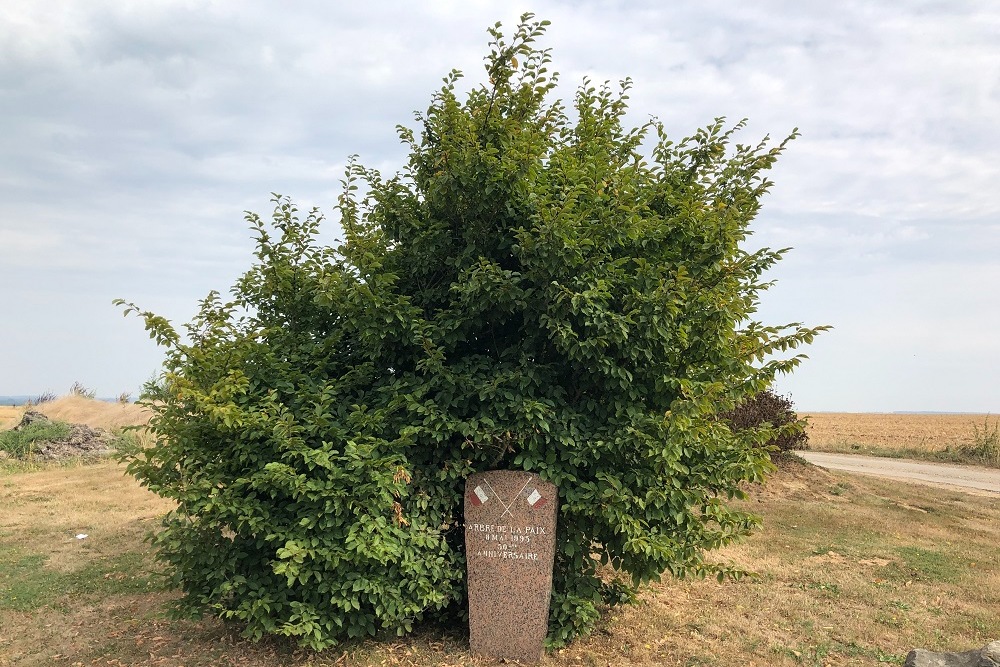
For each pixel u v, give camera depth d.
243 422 5.23
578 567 6.14
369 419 5.56
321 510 5.34
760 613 7.04
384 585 5.41
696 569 6.07
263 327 6.44
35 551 9.16
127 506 12.16
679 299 5.45
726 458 6.00
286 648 5.99
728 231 5.86
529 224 5.84
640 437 5.38
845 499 13.73
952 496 15.12
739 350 6.04
